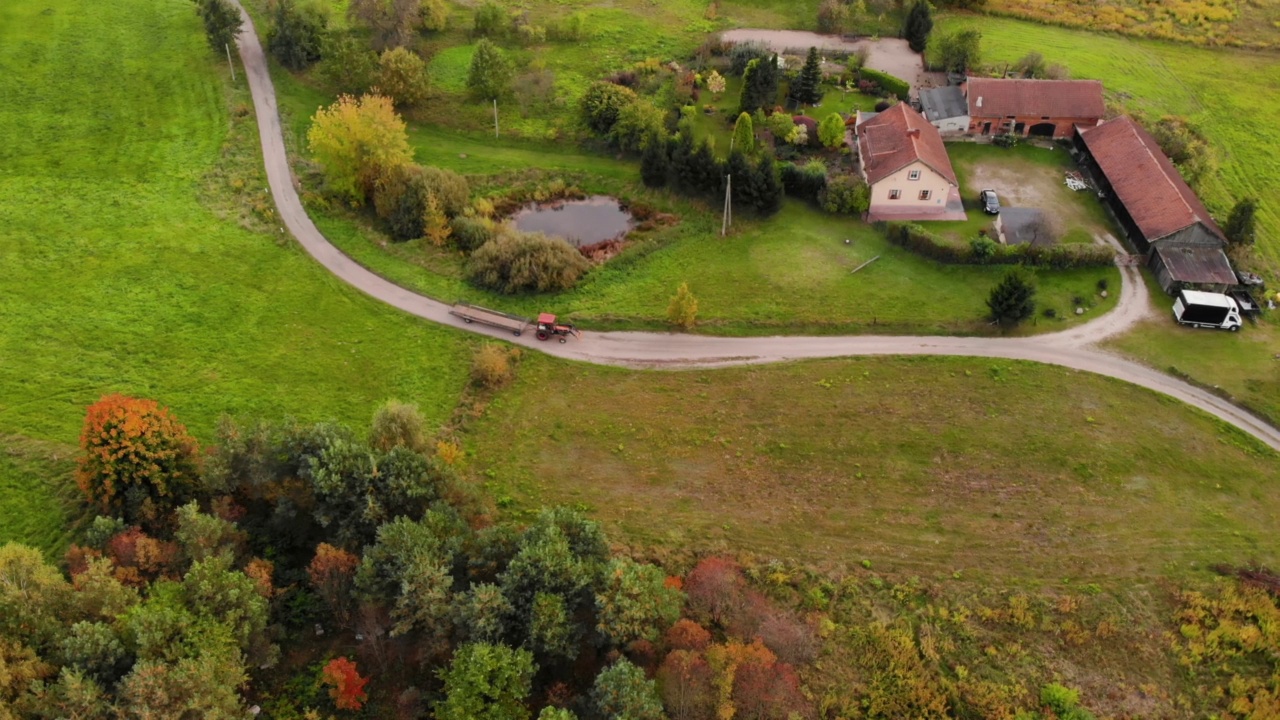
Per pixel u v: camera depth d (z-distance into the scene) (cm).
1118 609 5784
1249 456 6888
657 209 9856
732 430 7219
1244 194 9819
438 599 5138
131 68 11644
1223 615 5703
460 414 7300
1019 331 8050
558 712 4606
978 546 6244
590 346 8019
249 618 5175
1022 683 5397
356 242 9169
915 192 9338
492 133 10906
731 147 10269
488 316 8219
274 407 7256
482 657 4825
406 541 5231
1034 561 6128
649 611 5206
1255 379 7500
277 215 9475
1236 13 13312
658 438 7156
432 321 8250
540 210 9975
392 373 7688
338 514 5766
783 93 11369
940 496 6638
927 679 5422
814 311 8312
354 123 9188
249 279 8606
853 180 9519
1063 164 10206
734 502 6631
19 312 8012
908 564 6128
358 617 5584
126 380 7406
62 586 4975
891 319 8181
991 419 7231
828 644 5628
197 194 9700
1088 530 6338
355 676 5216
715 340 8062
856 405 7400
